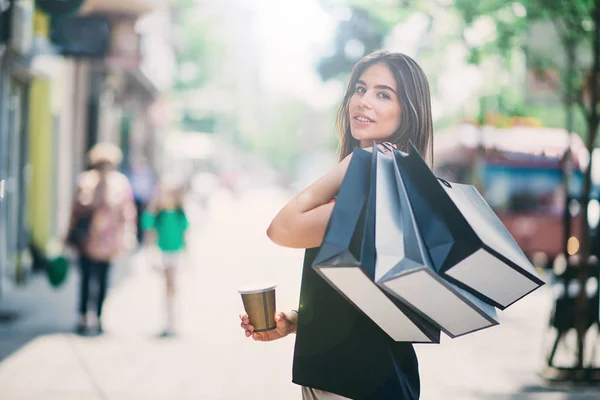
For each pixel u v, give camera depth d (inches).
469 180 842.2
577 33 335.6
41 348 364.5
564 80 341.1
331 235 78.7
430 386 307.1
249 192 4281.5
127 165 1280.8
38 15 566.9
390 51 104.1
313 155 3860.7
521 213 799.1
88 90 872.3
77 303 509.4
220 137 3353.8
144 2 597.0
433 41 482.0
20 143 621.3
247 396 282.4
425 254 79.5
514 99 432.1
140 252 932.6
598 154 768.9
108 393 282.5
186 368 328.5
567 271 330.0
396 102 101.6
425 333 85.0
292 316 105.2
